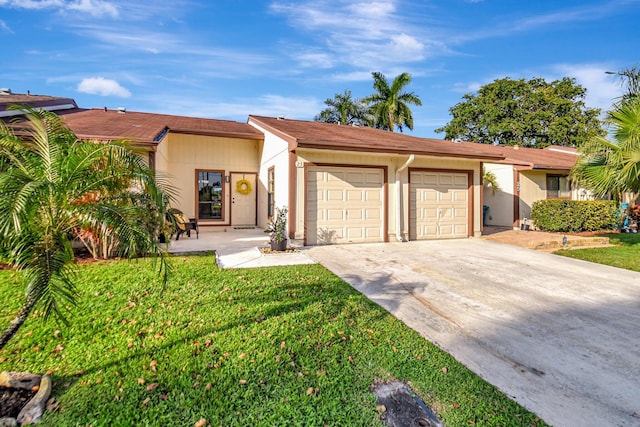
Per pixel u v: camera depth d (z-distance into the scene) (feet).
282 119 50.47
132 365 10.18
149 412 8.23
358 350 11.27
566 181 51.47
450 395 9.05
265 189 41.60
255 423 7.92
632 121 25.26
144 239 8.99
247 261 23.59
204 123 46.52
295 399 8.73
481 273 21.97
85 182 9.28
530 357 11.23
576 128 93.76
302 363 10.39
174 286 17.28
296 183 30.22
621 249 30.60
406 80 92.17
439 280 20.18
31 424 7.88
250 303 15.17
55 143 9.47
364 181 32.91
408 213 34.58
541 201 44.34
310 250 28.35
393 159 33.86
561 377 10.06
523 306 16.03
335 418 8.10
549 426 7.96
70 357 10.62
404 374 9.96
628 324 14.07
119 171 9.88
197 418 8.06
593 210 41.52
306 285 17.98
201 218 43.73
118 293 16.10
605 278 21.15
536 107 99.35
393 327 13.20
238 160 45.47
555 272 22.50
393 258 25.98
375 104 94.84
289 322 13.19
